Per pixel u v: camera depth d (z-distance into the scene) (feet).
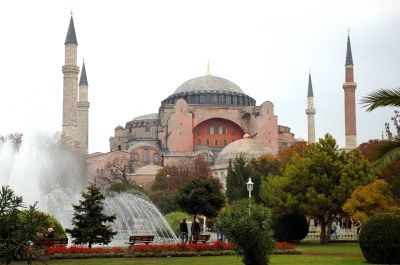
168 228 156.46
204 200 116.06
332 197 138.10
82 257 87.86
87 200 99.09
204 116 456.86
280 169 238.07
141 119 524.11
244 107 465.47
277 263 78.18
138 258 88.17
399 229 76.28
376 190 131.03
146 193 277.85
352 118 376.48
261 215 66.03
